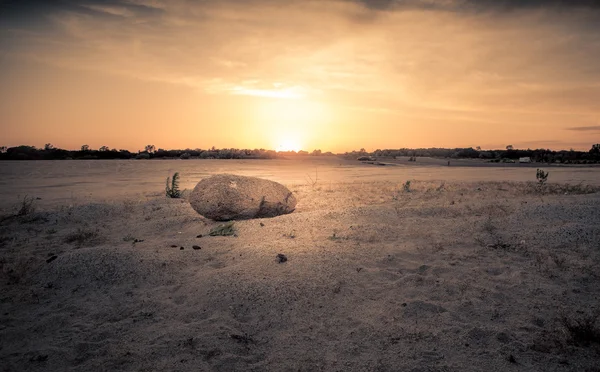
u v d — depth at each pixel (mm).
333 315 4520
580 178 24703
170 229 9359
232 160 56781
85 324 4438
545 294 4852
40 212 11062
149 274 5836
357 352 3740
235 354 3740
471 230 7977
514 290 5000
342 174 31234
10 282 5691
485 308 4523
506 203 10773
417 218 9344
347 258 6227
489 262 6109
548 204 9641
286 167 41469
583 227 7449
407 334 4027
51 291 5383
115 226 9797
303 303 4781
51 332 4277
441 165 48625
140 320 4508
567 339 3779
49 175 28625
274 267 5801
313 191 16953
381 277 5551
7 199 15195
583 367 3373
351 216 9438
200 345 3893
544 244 6871
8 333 4238
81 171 32844
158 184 22094
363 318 4414
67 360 3717
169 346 3887
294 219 9211
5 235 8930
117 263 6000
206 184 9727
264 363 3600
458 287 5105
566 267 5703
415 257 6453
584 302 4609
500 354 3604
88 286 5504
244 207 9531
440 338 3920
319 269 5703
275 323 4367
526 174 30000
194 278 5652
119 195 16406
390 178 26453
